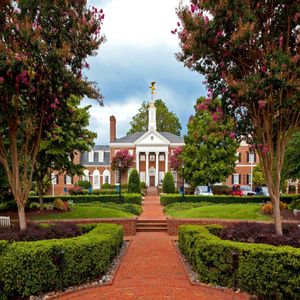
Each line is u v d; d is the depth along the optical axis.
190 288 6.61
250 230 8.50
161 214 18.62
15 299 6.32
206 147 29.00
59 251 6.52
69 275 6.68
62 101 8.91
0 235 7.76
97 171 49.31
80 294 6.25
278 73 7.11
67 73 8.02
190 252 8.34
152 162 49.28
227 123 8.88
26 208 17.95
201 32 7.59
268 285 6.05
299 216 15.30
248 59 8.09
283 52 7.53
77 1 8.16
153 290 6.45
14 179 8.61
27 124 8.40
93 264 7.14
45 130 9.52
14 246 6.54
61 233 8.41
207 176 29.36
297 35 7.82
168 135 50.62
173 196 24.38
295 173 17.67
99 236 7.91
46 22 7.85
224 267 6.68
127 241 12.27
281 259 6.00
